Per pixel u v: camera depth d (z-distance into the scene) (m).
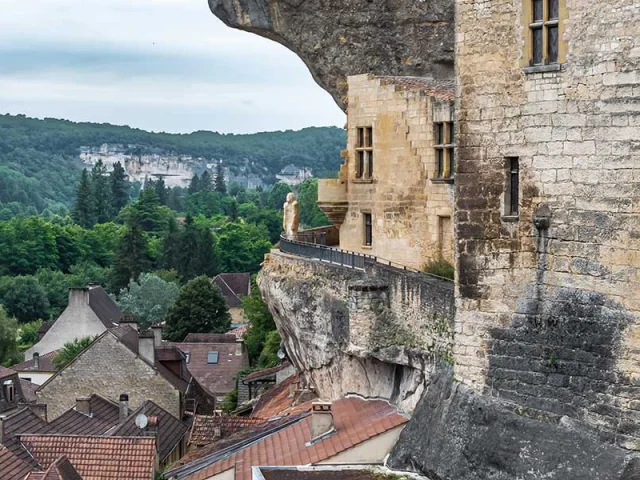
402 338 29.64
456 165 23.47
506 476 21.81
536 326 22.11
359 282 31.20
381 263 33.22
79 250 181.62
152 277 131.12
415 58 44.34
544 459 21.14
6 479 37.84
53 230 179.12
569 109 21.30
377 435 27.88
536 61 22.11
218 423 47.00
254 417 47.38
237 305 136.38
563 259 21.53
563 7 21.28
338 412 32.34
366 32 44.78
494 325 22.97
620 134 20.36
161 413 64.12
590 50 20.83
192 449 46.28
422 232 36.56
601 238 20.75
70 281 159.12
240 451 33.25
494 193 22.88
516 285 22.53
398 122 37.28
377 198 38.34
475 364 23.41
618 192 20.41
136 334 78.69
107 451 46.47
